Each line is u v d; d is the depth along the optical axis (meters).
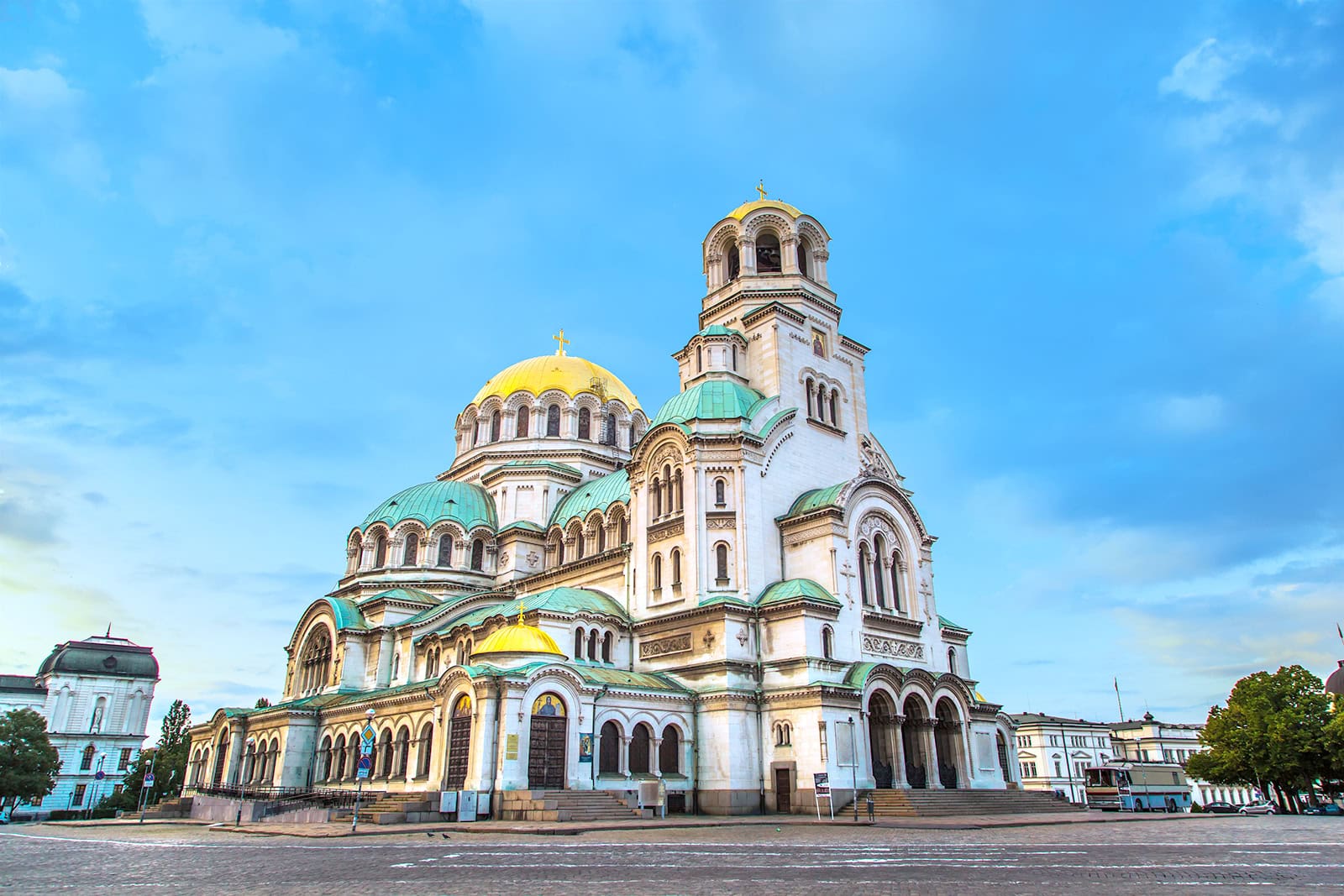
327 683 78.94
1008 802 58.78
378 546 86.81
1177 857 27.09
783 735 56.00
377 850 31.12
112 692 132.88
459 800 47.62
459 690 52.84
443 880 21.61
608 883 20.81
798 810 53.66
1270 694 83.19
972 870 23.39
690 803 56.09
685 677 60.25
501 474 88.06
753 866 24.77
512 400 93.44
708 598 60.75
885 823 46.66
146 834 45.31
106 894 19.19
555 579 77.12
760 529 63.22
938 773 60.09
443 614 74.75
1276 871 22.70
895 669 58.88
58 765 109.25
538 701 51.53
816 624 58.34
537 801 46.84
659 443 67.38
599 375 97.38
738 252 78.38
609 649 64.19
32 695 130.38
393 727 61.81
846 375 75.44
